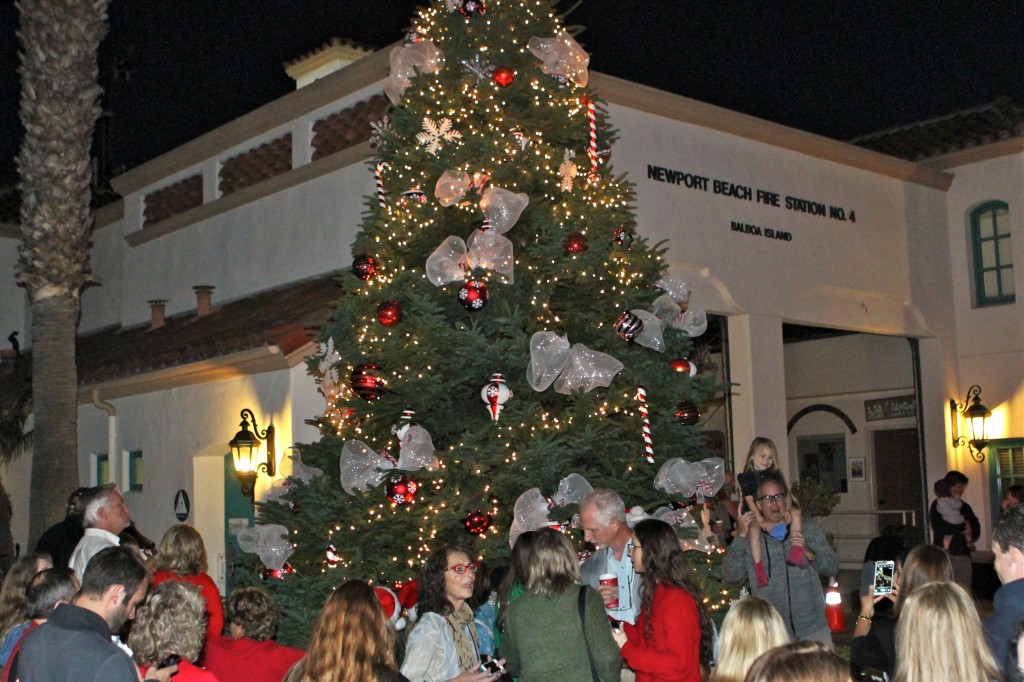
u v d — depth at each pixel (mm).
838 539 20766
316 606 8719
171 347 14742
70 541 8258
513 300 9203
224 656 6336
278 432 12805
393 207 9805
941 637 4266
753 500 8320
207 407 14219
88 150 13477
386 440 9266
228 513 14523
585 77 10047
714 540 9820
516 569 5898
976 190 18281
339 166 14812
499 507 8812
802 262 16031
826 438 21156
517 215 8867
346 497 9156
